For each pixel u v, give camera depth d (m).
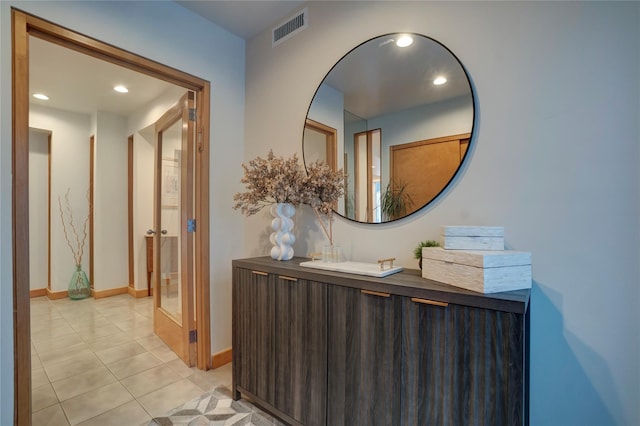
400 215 1.55
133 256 4.07
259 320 1.61
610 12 1.07
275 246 1.82
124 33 1.75
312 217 1.96
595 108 1.09
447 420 1.00
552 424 1.16
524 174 1.21
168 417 1.60
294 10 2.06
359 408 1.21
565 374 1.13
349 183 1.74
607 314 1.06
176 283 2.46
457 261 1.06
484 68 1.31
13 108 1.38
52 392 1.82
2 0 1.36
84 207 4.09
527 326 1.04
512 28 1.25
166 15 1.94
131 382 1.94
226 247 2.25
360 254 1.70
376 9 1.66
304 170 1.97
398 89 1.57
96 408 1.67
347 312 1.25
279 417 1.51
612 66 1.06
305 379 1.40
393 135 1.58
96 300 3.81
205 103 2.15
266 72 2.24
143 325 2.96
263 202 2.20
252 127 2.34
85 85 3.12
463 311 0.97
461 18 1.38
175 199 2.50
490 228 1.13
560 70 1.15
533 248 1.19
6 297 1.35
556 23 1.16
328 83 1.85
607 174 1.06
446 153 1.41
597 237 1.08
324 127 1.86
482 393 0.93
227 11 2.07
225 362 2.22
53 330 2.82
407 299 1.09
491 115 1.29
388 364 1.13
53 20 1.50
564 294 1.13
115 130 4.02
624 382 1.03
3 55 1.36
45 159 4.01
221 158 2.23
